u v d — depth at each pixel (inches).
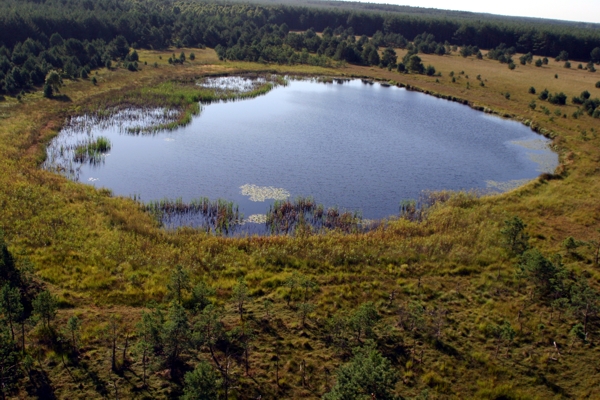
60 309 914.1
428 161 2064.5
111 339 833.5
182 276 976.9
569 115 2815.0
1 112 2166.6
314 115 2696.9
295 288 1045.8
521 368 832.9
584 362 852.0
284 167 1893.5
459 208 1513.3
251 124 2433.6
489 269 1164.5
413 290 1064.8
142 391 730.2
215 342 853.2
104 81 2960.1
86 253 1123.3
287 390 754.8
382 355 842.2
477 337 911.0
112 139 2081.7
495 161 2105.1
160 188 1651.1
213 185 1696.6
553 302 992.9
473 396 768.3
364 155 2090.3
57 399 703.1
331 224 1448.1
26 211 1273.4
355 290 1059.9
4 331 777.6
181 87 3041.3
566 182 1769.2
